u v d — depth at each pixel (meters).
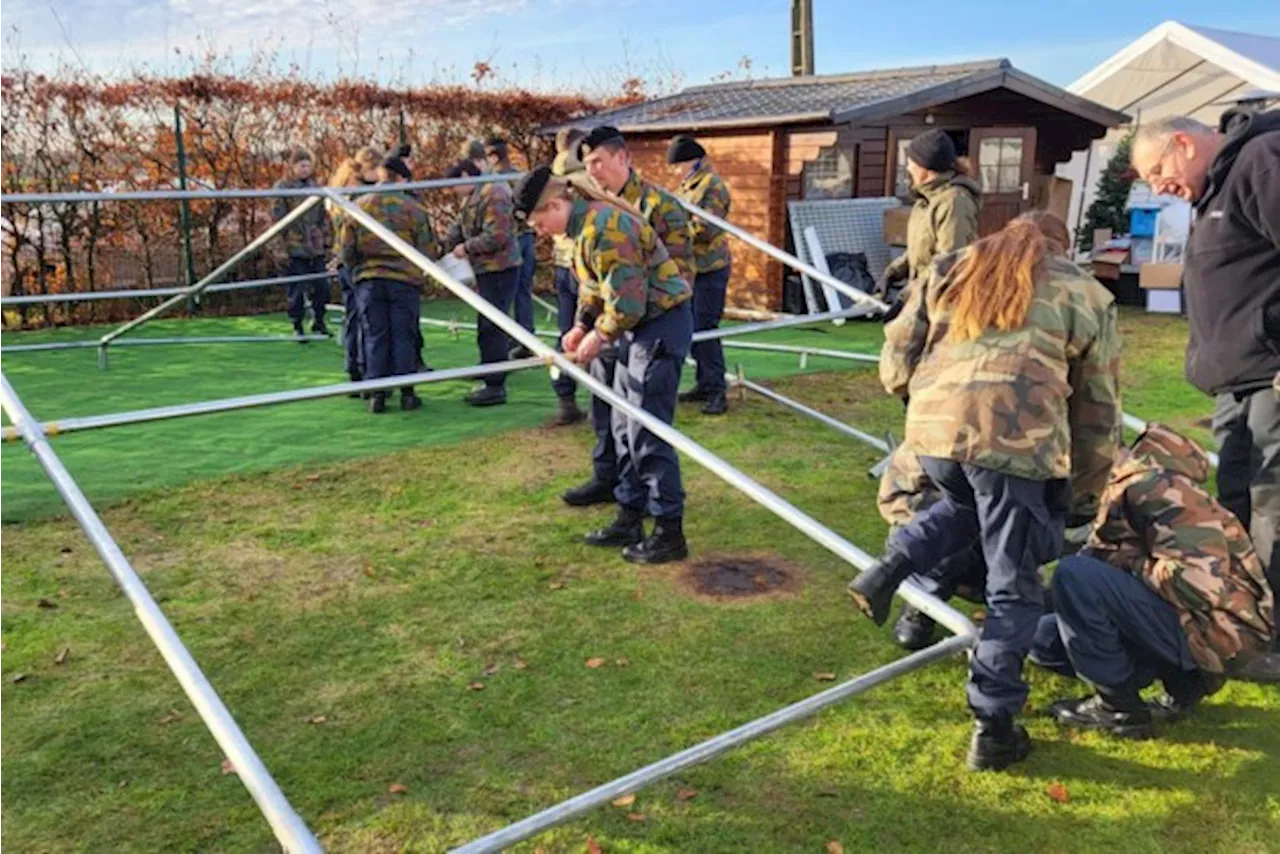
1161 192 3.54
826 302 11.74
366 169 7.56
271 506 5.33
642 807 2.83
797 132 11.67
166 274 12.63
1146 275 12.29
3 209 11.47
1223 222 3.32
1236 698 3.37
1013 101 13.05
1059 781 2.94
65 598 4.19
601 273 4.17
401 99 13.93
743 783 2.94
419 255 4.77
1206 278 3.42
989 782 2.93
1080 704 3.24
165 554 4.67
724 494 5.48
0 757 3.07
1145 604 3.01
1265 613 3.04
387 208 6.98
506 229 7.16
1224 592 2.98
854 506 5.29
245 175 12.98
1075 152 14.81
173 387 8.25
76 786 2.94
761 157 11.94
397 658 3.70
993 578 2.87
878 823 2.76
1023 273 2.76
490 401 7.51
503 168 8.25
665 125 12.66
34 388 8.18
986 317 2.78
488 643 3.82
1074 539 4.20
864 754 3.07
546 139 15.26
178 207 12.47
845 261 11.73
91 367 9.10
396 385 3.72
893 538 2.96
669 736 3.19
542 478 5.79
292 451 6.34
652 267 4.29
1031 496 2.76
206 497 5.46
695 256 6.84
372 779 2.97
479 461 6.12
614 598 4.21
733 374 8.39
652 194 5.51
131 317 12.45
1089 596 3.00
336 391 3.63
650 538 4.60
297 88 13.19
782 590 4.28
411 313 7.20
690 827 2.75
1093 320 2.78
